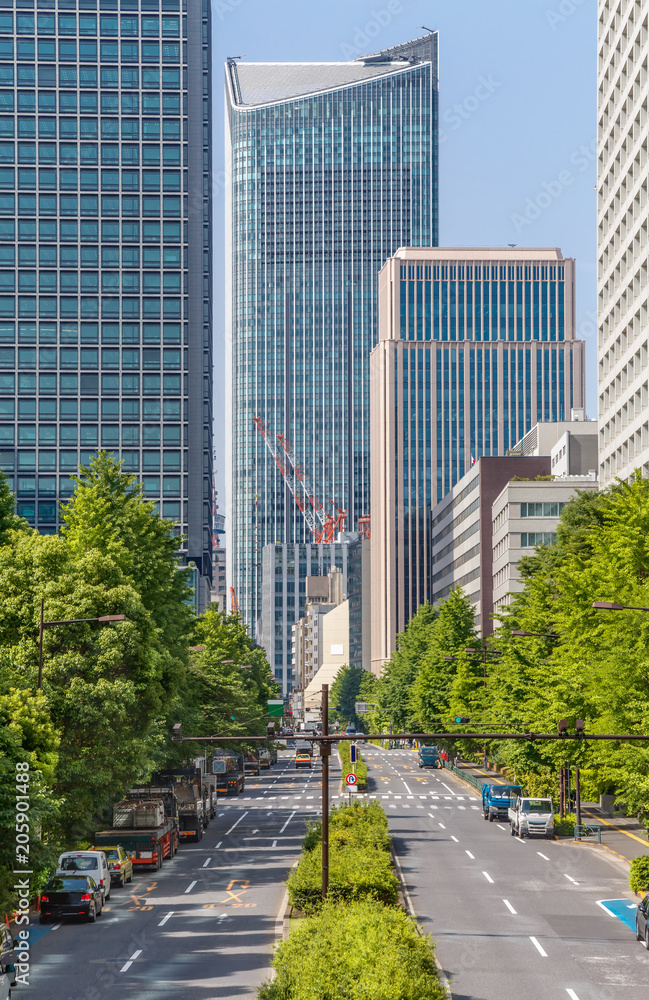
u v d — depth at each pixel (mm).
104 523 70000
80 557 57062
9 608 52125
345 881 42812
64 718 50219
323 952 26672
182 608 81312
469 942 39500
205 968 35562
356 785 106438
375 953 26625
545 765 82312
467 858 62969
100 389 199000
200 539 197375
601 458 126875
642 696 50750
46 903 44219
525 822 72438
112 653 51844
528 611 86062
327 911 33219
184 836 72875
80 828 52594
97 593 53281
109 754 51969
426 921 43531
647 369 106500
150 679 54062
